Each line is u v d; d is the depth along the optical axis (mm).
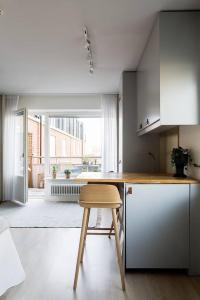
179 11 2594
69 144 7137
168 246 2645
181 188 2643
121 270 2375
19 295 2238
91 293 2273
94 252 3191
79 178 2783
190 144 2908
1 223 2258
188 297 2211
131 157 4297
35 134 8172
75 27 2959
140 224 2654
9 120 6414
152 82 2969
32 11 2615
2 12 2613
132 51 3613
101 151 6309
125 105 4375
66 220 4656
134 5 2506
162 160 4125
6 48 3572
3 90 6008
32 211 5387
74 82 5301
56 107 6453
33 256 3068
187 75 2574
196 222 2641
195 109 2559
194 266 2633
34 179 8227
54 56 3875
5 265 2156
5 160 6434
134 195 2656
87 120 7059
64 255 3098
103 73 4629
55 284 2426
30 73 4711
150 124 3123
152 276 2617
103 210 5453
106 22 2830
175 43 2588
